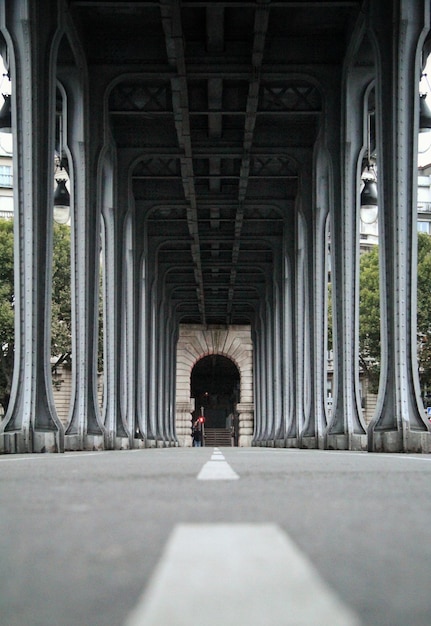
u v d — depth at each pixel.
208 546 2.56
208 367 100.69
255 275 61.19
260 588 1.88
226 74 26.78
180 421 79.12
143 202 39.62
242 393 79.56
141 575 2.14
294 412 41.34
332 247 26.45
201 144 33.84
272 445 55.75
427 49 21.56
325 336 32.72
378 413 18.41
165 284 60.88
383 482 5.84
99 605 1.78
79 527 3.24
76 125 26.12
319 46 27.19
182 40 24.17
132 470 7.67
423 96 23.00
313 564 2.30
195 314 74.19
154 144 33.66
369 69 26.19
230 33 26.64
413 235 18.66
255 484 5.57
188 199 38.53
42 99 19.05
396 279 18.52
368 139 26.44
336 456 13.71
